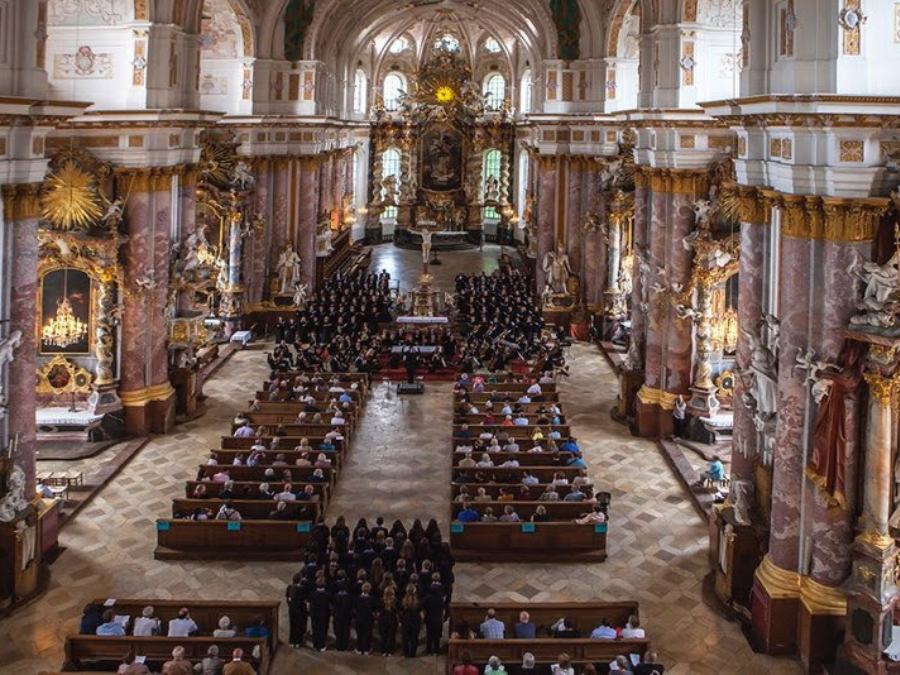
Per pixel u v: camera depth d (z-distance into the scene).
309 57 41.00
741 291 19.19
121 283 26.77
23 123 17.91
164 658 15.34
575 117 41.03
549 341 37.97
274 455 23.58
